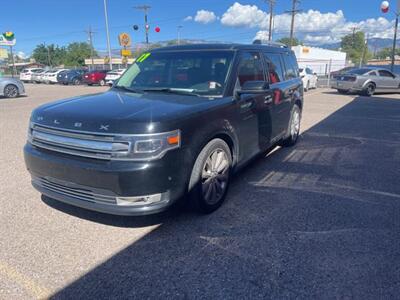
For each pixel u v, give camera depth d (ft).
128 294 8.05
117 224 11.30
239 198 13.53
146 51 16.17
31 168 11.00
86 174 9.57
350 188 14.65
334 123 31.07
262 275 8.74
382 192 14.20
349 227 11.20
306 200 13.38
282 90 18.20
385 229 11.07
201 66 13.91
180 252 9.76
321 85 86.58
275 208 12.65
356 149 21.44
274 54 18.38
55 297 7.93
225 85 12.91
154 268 9.02
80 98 12.34
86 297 7.94
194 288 8.26
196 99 11.95
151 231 10.89
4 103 47.16
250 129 14.33
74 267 9.04
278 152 20.62
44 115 10.68
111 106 10.74
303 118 33.81
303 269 8.98
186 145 10.24
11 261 9.27
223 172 12.45
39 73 112.16
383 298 7.90
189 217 11.84
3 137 24.49
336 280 8.53
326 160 18.93
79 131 9.69
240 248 9.97
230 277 8.67
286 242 10.29
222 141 12.09
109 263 9.23
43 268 8.99
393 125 30.07
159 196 9.82
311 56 154.61
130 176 9.18
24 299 7.87
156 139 9.34
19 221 11.46
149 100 11.61
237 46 14.82
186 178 10.53
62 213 12.04
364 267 9.05
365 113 37.42
